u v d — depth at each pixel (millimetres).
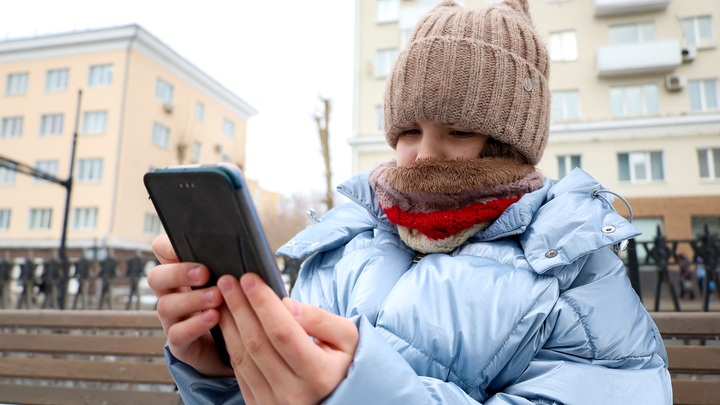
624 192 12219
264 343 489
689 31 12508
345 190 1117
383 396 537
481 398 750
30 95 19156
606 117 12539
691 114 12156
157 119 19750
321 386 504
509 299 760
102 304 4402
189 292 548
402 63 924
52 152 18609
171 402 1839
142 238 18609
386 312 807
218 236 500
